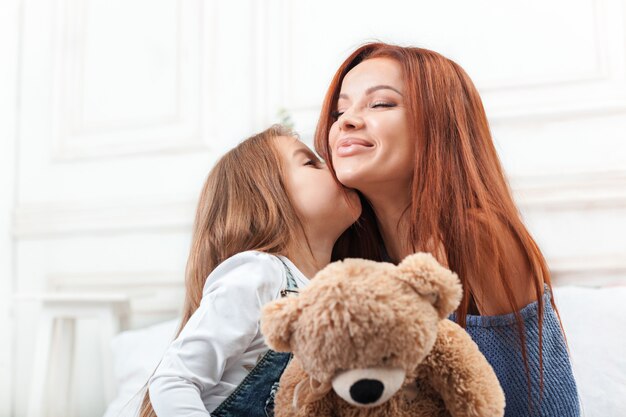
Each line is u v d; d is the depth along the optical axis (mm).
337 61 1732
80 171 2023
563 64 1506
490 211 769
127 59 2012
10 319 2039
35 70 2117
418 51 872
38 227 2029
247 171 914
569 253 1444
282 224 863
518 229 784
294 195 880
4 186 2092
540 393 722
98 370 1904
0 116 2111
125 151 1960
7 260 2059
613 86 1458
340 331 468
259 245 852
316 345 477
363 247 955
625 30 1465
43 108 2092
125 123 1988
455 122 821
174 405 703
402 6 1668
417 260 510
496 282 736
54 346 1751
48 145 2070
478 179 796
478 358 548
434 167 788
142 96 1978
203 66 1892
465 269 741
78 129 2047
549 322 775
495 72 1556
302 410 536
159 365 765
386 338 468
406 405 535
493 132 1525
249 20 1850
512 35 1551
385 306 474
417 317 482
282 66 1786
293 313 499
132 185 1950
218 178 948
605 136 1453
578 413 773
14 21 2150
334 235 904
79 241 1994
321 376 487
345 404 531
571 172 1452
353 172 809
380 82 833
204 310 773
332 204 867
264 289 782
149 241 1903
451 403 529
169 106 1938
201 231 928
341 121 826
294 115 1758
